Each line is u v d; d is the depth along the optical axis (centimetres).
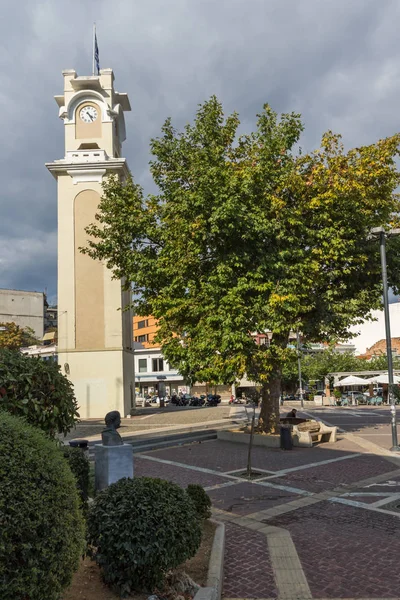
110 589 461
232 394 5191
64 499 349
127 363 3066
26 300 6794
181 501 490
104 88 3173
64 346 2889
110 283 2930
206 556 582
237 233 1462
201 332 1495
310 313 1748
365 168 1584
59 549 338
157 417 2823
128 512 453
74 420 580
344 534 716
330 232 1557
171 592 459
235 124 1767
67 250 2961
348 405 4028
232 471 1248
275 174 1586
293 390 5481
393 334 5988
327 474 1170
